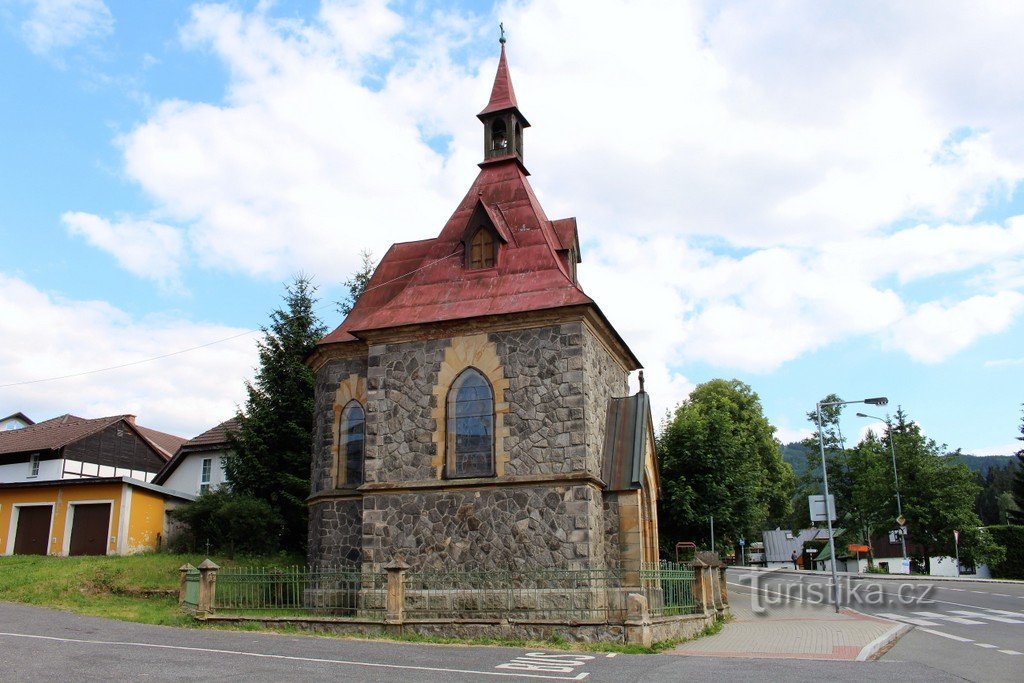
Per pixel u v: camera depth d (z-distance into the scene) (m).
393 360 22.31
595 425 21.78
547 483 20.23
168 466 45.06
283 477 32.56
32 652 13.45
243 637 16.64
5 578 24.80
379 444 21.80
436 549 20.58
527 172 26.61
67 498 33.59
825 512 31.59
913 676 13.58
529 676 12.88
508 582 19.73
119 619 19.08
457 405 21.62
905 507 56.09
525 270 22.83
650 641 17.28
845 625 23.78
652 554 24.78
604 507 21.70
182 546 33.16
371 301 25.66
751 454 60.16
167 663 12.96
